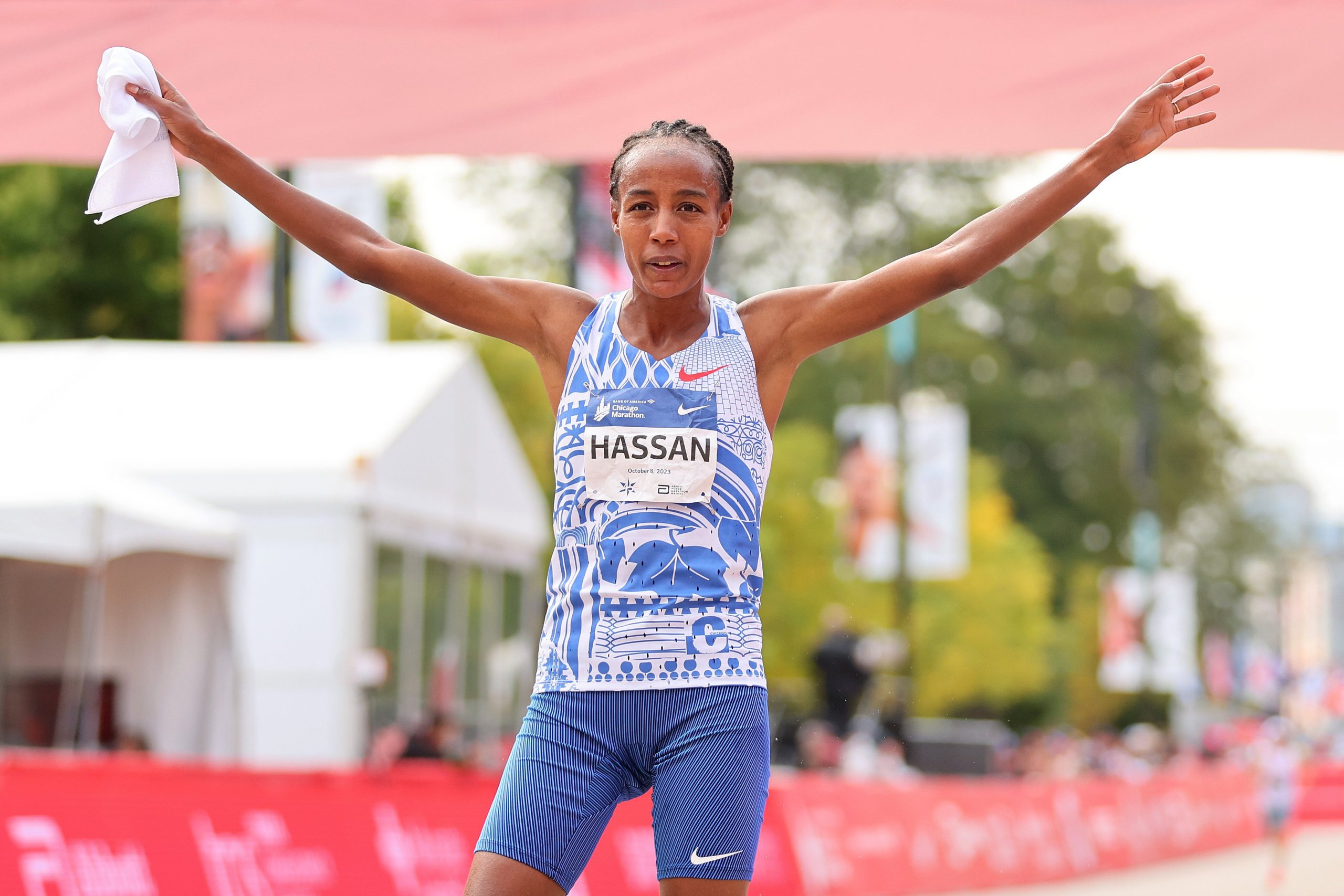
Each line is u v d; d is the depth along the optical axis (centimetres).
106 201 880
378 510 3416
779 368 827
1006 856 3716
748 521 792
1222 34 1479
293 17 1485
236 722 3219
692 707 766
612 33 1516
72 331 7212
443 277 849
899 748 4650
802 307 829
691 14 1481
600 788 774
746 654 779
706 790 758
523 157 1798
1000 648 9288
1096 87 1598
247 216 5019
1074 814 4231
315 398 3631
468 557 4034
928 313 12750
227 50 1538
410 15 1489
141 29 1496
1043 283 13538
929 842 3312
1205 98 832
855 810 3019
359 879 2130
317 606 3328
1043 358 13275
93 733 2966
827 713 4716
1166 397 13638
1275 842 6159
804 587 7800
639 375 795
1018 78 1591
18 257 7056
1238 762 9275
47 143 1709
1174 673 9681
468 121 1698
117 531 2895
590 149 1783
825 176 11375
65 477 2927
